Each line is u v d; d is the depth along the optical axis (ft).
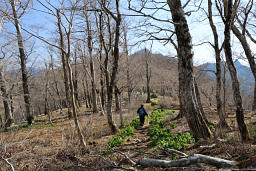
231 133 23.80
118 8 31.68
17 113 80.94
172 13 21.54
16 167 18.34
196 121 20.88
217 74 28.12
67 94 55.42
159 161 14.25
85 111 71.26
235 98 19.20
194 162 12.63
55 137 31.48
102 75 52.60
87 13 33.65
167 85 108.88
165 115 51.34
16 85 52.21
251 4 31.01
